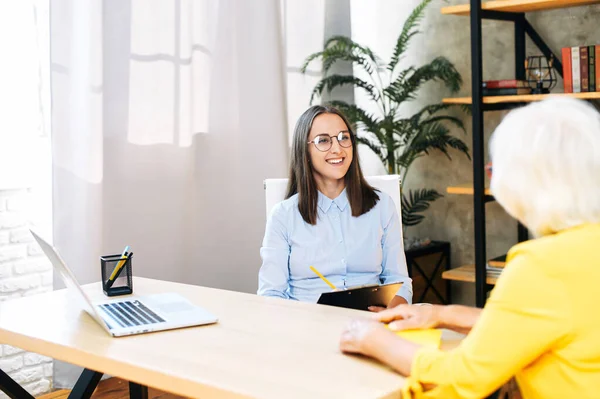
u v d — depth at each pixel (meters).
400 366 1.45
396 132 4.17
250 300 2.13
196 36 3.62
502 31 4.08
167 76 3.50
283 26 4.25
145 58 3.42
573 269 1.24
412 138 4.47
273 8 3.87
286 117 3.99
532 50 3.99
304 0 4.34
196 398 1.46
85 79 3.15
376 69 4.55
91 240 3.18
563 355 1.25
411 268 4.07
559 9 3.88
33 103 3.23
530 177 1.29
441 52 4.32
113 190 3.35
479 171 3.61
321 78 4.45
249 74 3.82
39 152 3.25
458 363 1.32
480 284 3.65
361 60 4.27
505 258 3.81
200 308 1.99
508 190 1.32
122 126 3.36
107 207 3.33
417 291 4.13
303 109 4.38
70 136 3.12
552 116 1.30
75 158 3.14
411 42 4.43
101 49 3.18
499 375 1.28
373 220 2.69
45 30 3.26
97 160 3.18
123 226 3.40
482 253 3.63
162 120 3.50
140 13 3.39
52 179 3.09
